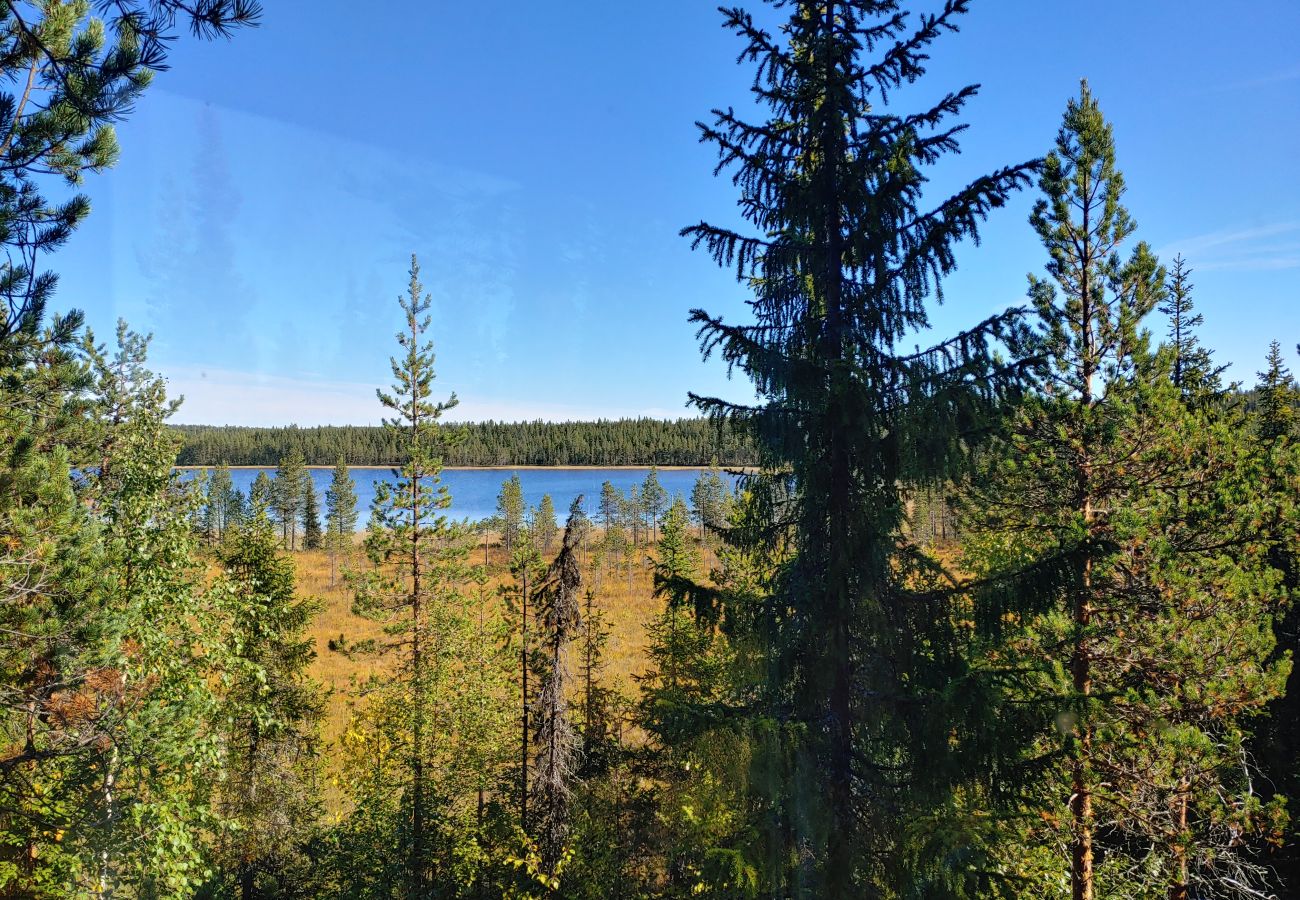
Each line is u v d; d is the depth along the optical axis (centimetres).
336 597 4866
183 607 1188
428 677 1698
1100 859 1065
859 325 618
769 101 644
